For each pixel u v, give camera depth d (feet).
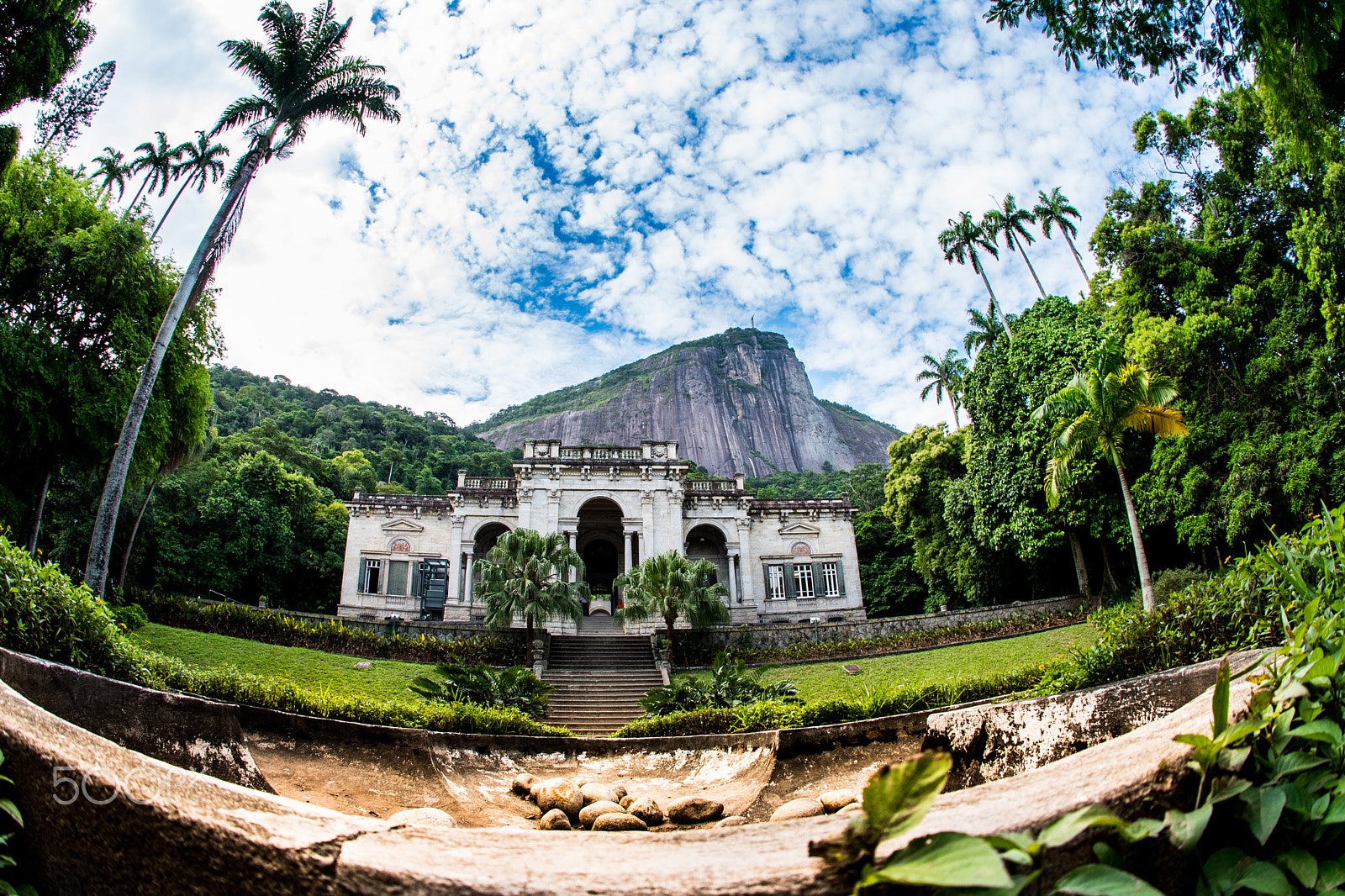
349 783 21.81
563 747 30.68
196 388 76.28
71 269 64.28
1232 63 23.58
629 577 96.37
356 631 78.64
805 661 86.33
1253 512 65.82
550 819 21.04
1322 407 63.31
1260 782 5.35
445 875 4.15
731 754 27.53
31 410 59.72
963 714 17.52
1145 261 81.71
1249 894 4.77
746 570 124.98
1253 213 76.43
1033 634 84.84
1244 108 73.67
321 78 65.41
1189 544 74.74
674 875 4.00
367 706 34.04
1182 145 81.56
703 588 91.97
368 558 120.26
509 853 4.55
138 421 57.36
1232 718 5.85
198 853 4.76
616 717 69.67
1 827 5.83
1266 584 16.92
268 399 267.18
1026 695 28.91
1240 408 70.59
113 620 23.79
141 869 4.97
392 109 66.59
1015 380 95.45
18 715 6.31
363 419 271.49
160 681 26.37
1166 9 22.85
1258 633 17.15
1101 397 65.21
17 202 65.62
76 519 85.87
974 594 111.65
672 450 124.77
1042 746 15.57
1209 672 12.99
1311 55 20.48
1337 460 60.54
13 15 46.26
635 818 19.77
